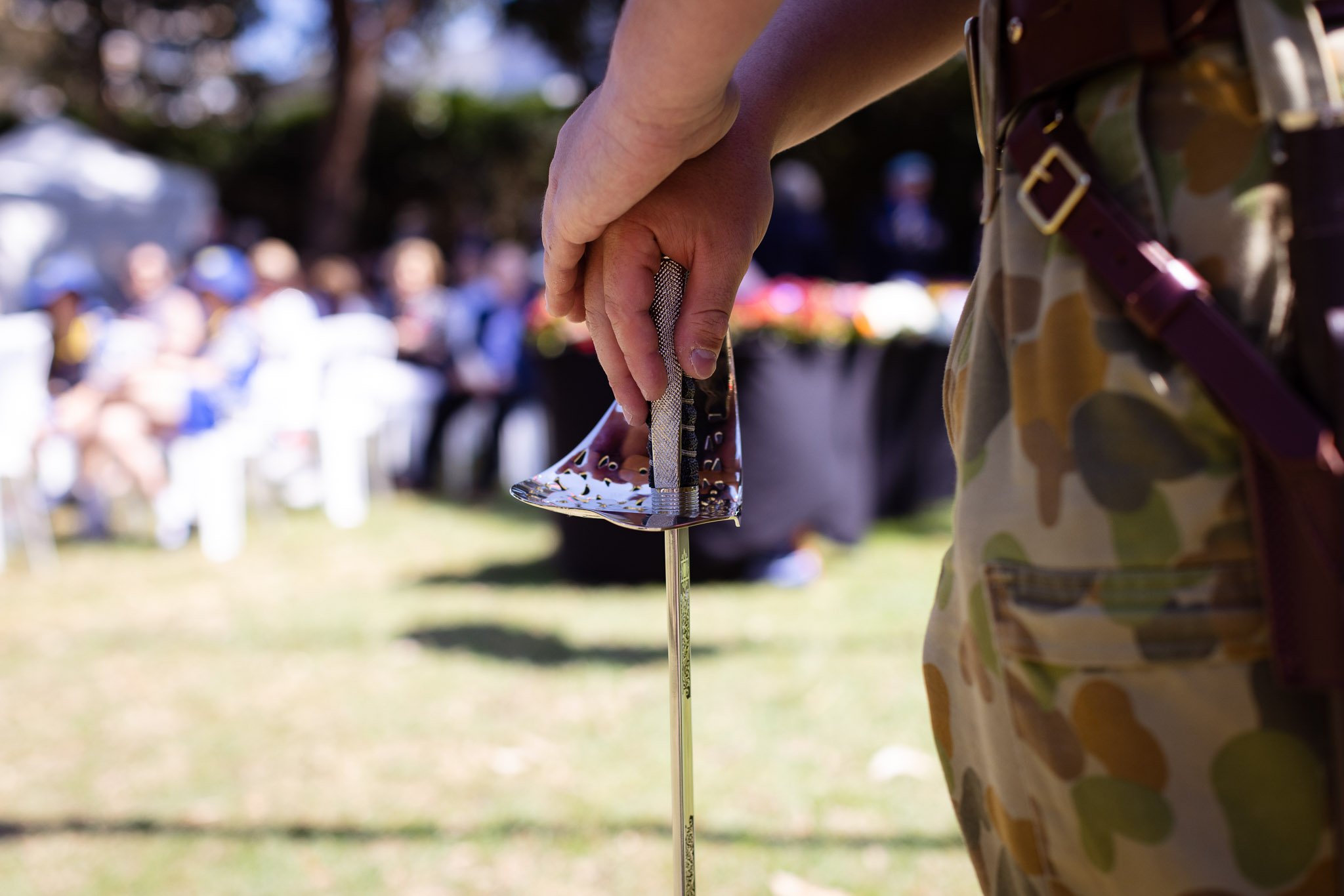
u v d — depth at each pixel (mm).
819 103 1050
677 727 947
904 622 4020
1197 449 691
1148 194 714
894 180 8820
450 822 2521
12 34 20188
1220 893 685
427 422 8422
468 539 6289
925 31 1088
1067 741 728
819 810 2484
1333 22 695
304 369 6996
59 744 3133
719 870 2219
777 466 4574
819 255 5863
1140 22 703
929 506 6387
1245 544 678
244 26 19344
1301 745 673
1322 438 629
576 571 4848
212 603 4859
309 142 19656
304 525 6891
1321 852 675
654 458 953
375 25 16281
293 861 2363
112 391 6316
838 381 4996
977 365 812
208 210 12625
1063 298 736
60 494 6457
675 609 941
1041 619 728
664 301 940
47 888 2266
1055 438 738
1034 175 747
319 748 3027
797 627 3980
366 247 20016
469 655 3818
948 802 2508
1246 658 675
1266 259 683
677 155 859
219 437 6098
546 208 974
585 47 16375
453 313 8312
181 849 2443
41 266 11125
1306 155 647
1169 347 683
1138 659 694
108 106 19375
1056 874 756
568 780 2719
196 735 3168
